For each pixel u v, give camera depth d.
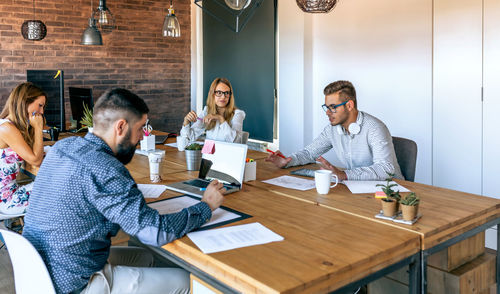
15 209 2.94
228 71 6.29
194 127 4.00
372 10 4.48
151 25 6.36
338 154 2.94
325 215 1.94
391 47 4.35
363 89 4.67
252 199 2.20
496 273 2.13
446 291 1.98
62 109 4.77
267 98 5.71
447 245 1.80
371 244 1.60
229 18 6.13
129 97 1.66
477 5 3.63
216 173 2.51
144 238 1.58
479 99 3.69
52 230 1.55
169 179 2.64
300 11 5.04
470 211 1.97
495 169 3.64
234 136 3.88
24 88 2.95
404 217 1.82
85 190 1.54
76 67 5.85
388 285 2.09
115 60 6.12
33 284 1.59
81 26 5.83
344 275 1.41
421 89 4.13
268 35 5.57
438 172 4.07
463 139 3.84
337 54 4.89
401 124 4.34
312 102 5.25
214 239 1.65
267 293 1.28
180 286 1.85
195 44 6.79
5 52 5.39
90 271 1.63
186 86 6.81
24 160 3.21
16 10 5.40
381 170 2.55
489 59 3.59
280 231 1.74
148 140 3.61
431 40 4.00
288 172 2.83
